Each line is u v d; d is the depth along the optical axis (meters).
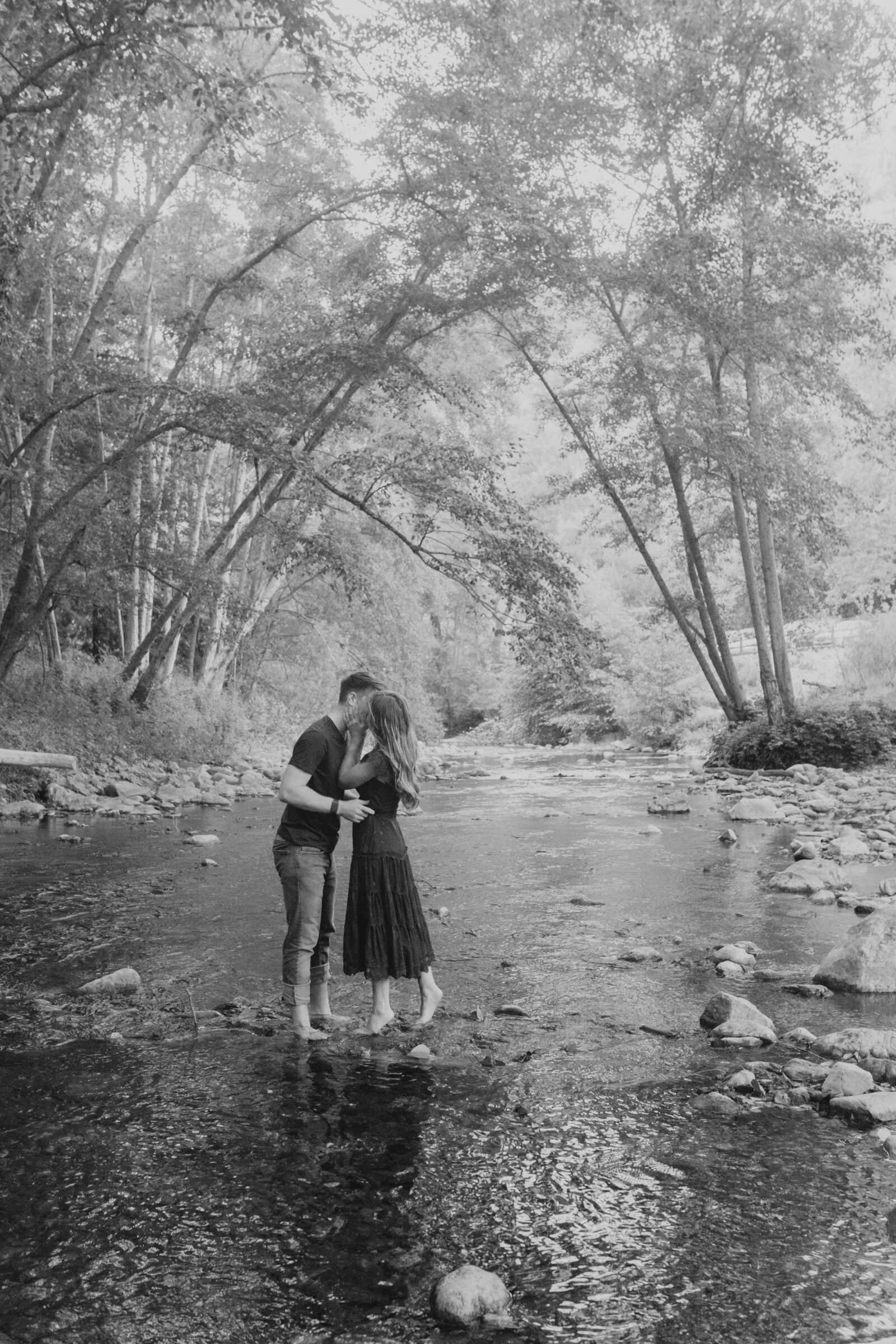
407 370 14.85
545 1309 2.48
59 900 7.71
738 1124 3.63
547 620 14.15
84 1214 2.98
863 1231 2.83
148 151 17.20
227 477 24.06
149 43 10.31
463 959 6.09
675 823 12.50
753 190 19.19
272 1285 2.61
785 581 24.72
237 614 18.77
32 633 16.38
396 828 4.84
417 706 29.84
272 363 15.15
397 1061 4.36
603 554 46.09
